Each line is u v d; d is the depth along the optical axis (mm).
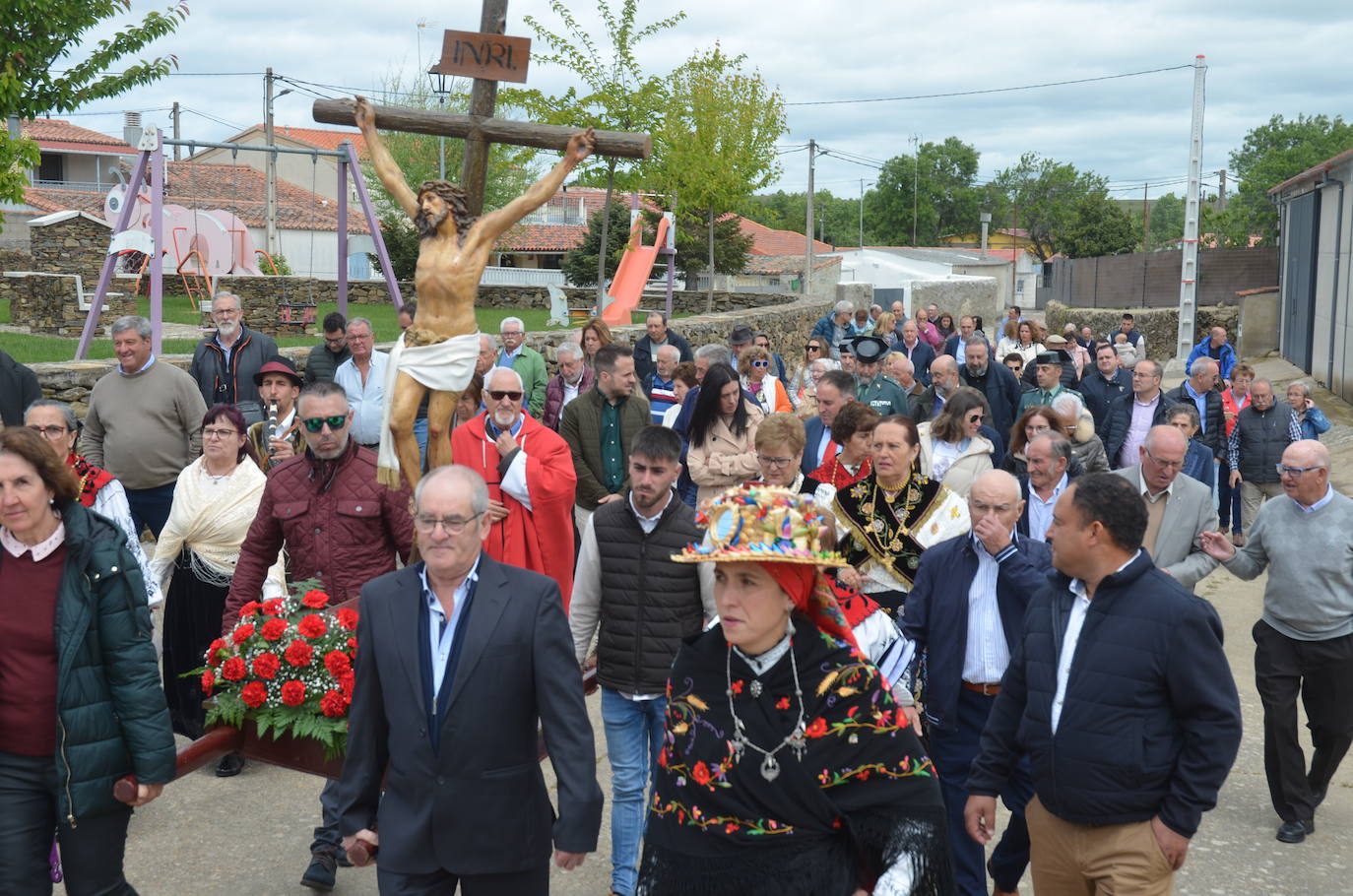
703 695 2768
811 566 2697
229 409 5836
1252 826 5691
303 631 4188
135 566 3859
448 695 3340
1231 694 3416
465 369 4406
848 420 5812
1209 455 7395
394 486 4441
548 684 3383
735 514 2670
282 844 5215
